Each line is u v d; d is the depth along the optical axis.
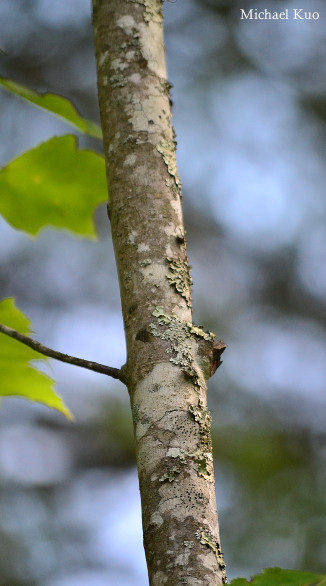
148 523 2.91
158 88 3.03
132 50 3.03
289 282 7.08
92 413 6.24
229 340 6.60
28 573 5.64
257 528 5.63
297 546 5.53
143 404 2.94
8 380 3.05
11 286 6.77
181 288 2.97
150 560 2.91
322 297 7.04
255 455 5.97
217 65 7.51
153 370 2.95
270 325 6.89
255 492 5.84
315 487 5.89
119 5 3.04
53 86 7.24
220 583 2.90
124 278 2.98
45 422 6.38
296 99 7.52
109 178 3.01
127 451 6.29
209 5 7.58
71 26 7.45
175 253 2.98
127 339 2.96
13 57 7.17
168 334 2.95
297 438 6.19
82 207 3.07
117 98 3.02
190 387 2.94
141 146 3.00
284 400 6.37
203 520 2.91
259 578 2.85
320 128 7.53
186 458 2.92
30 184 3.06
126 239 2.98
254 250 7.20
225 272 7.03
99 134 3.03
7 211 3.07
